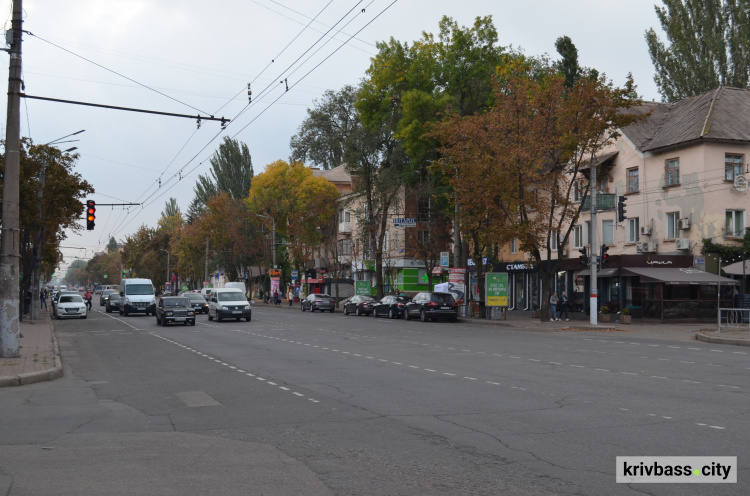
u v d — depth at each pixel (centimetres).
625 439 833
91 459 757
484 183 3541
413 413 1035
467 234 4153
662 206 3941
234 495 615
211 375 1577
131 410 1114
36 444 844
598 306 4391
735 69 5000
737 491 622
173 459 756
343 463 734
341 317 4812
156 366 1802
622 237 4194
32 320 3972
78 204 4100
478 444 816
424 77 4644
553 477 668
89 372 1702
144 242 12850
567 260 4628
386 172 5016
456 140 3697
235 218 8338
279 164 7462
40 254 4634
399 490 632
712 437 841
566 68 4753
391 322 4116
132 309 4975
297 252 6838
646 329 3259
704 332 2798
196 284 12612
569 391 1246
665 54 5216
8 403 1195
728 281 3541
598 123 3428
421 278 6519
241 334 3025
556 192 3644
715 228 3684
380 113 5009
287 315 5091
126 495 615
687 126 3912
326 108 5406
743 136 3716
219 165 8662
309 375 1540
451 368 1648
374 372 1582
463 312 4422
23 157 3703
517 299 5391
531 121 3534
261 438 873
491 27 4444
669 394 1202
